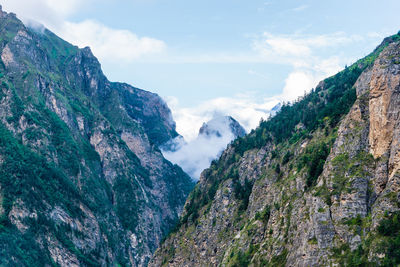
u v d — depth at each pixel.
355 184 152.88
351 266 140.62
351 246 144.88
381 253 135.62
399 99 148.38
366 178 152.50
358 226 146.62
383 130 151.12
